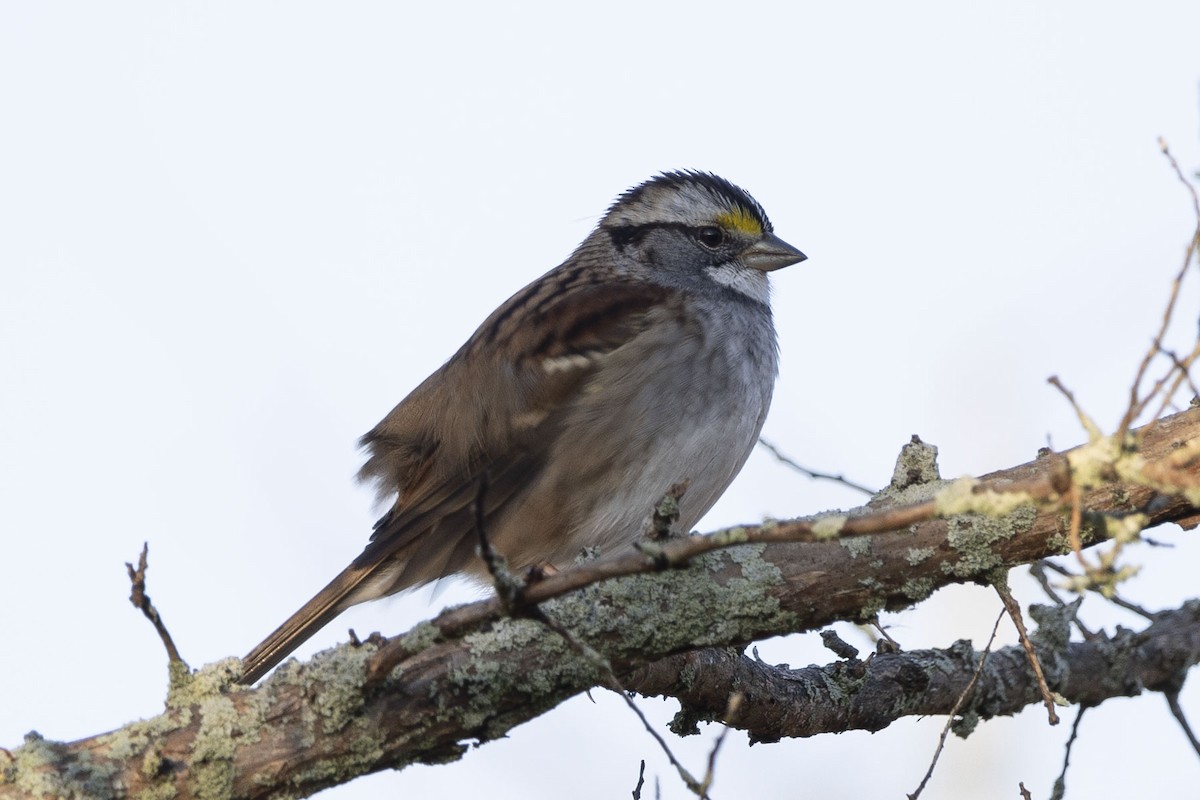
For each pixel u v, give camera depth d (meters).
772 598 8.35
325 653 7.91
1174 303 6.40
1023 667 10.23
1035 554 8.24
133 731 7.66
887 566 8.36
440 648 7.99
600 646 8.17
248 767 7.65
